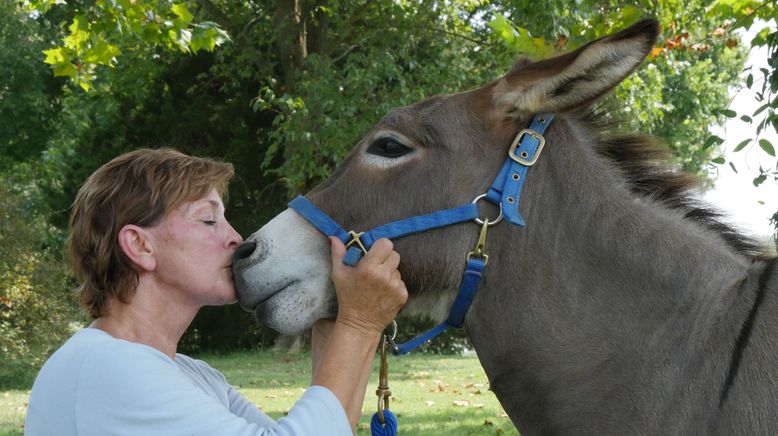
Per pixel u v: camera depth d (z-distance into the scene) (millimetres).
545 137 2400
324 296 2406
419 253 2354
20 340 11031
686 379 2088
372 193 2412
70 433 1733
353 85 12859
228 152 17391
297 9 14453
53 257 12211
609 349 2211
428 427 6910
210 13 14766
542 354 2285
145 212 1951
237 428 1732
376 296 2125
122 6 6113
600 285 2256
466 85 14578
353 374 2031
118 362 1743
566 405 2250
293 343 15477
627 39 2162
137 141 18859
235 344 17531
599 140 2508
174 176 1982
